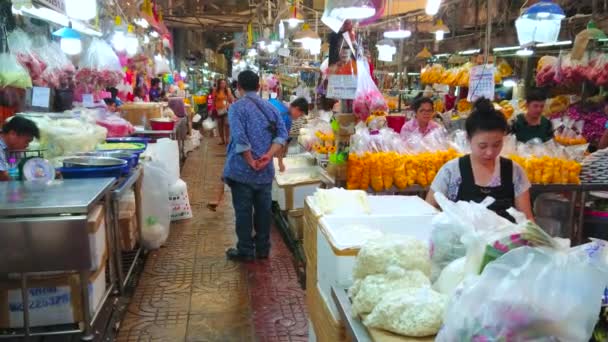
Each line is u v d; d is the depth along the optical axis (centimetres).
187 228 484
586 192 345
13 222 191
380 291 128
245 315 308
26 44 340
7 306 210
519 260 100
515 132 415
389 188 310
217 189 664
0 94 351
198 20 1183
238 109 369
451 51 774
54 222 193
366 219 197
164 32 862
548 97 643
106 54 472
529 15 321
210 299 329
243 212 389
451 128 532
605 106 550
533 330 94
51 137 331
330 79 296
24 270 195
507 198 218
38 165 266
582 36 407
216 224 499
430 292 123
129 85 698
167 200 425
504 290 96
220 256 409
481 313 97
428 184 314
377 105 296
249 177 380
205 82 2184
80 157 314
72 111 428
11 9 340
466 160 222
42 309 212
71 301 214
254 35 1216
